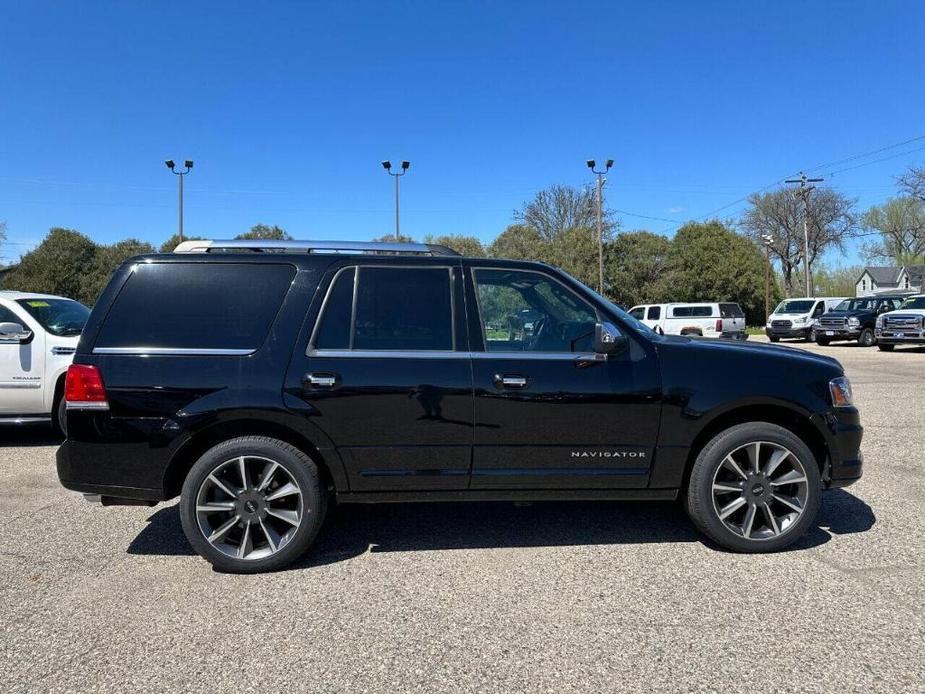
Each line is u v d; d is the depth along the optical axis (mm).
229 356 3703
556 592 3467
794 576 3625
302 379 3688
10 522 4672
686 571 3723
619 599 3371
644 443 3854
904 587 3463
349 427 3719
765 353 4031
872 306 25328
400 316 3873
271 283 3867
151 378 3654
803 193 49156
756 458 3918
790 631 3014
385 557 3992
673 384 3854
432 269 3971
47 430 8492
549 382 3791
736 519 4027
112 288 3805
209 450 3719
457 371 3777
